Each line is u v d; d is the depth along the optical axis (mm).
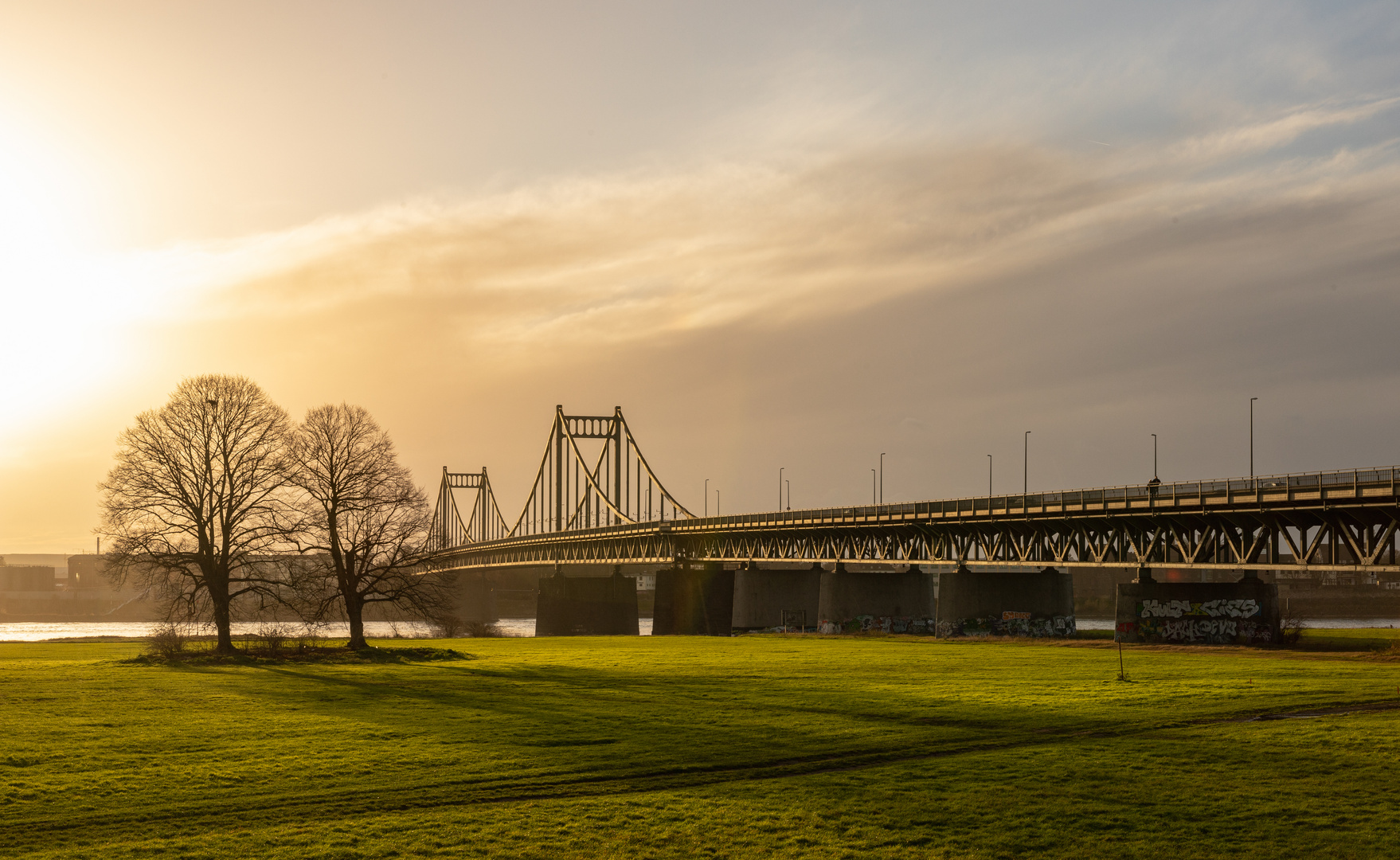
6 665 68188
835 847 24234
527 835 25250
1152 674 57625
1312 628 119812
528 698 49062
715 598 154250
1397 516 65688
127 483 68750
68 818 27062
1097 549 91562
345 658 70875
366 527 75562
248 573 72438
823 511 125000
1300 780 29859
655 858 23641
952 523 104500
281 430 72875
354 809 27891
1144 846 24250
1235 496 74938
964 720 41125
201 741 37094
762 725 40031
